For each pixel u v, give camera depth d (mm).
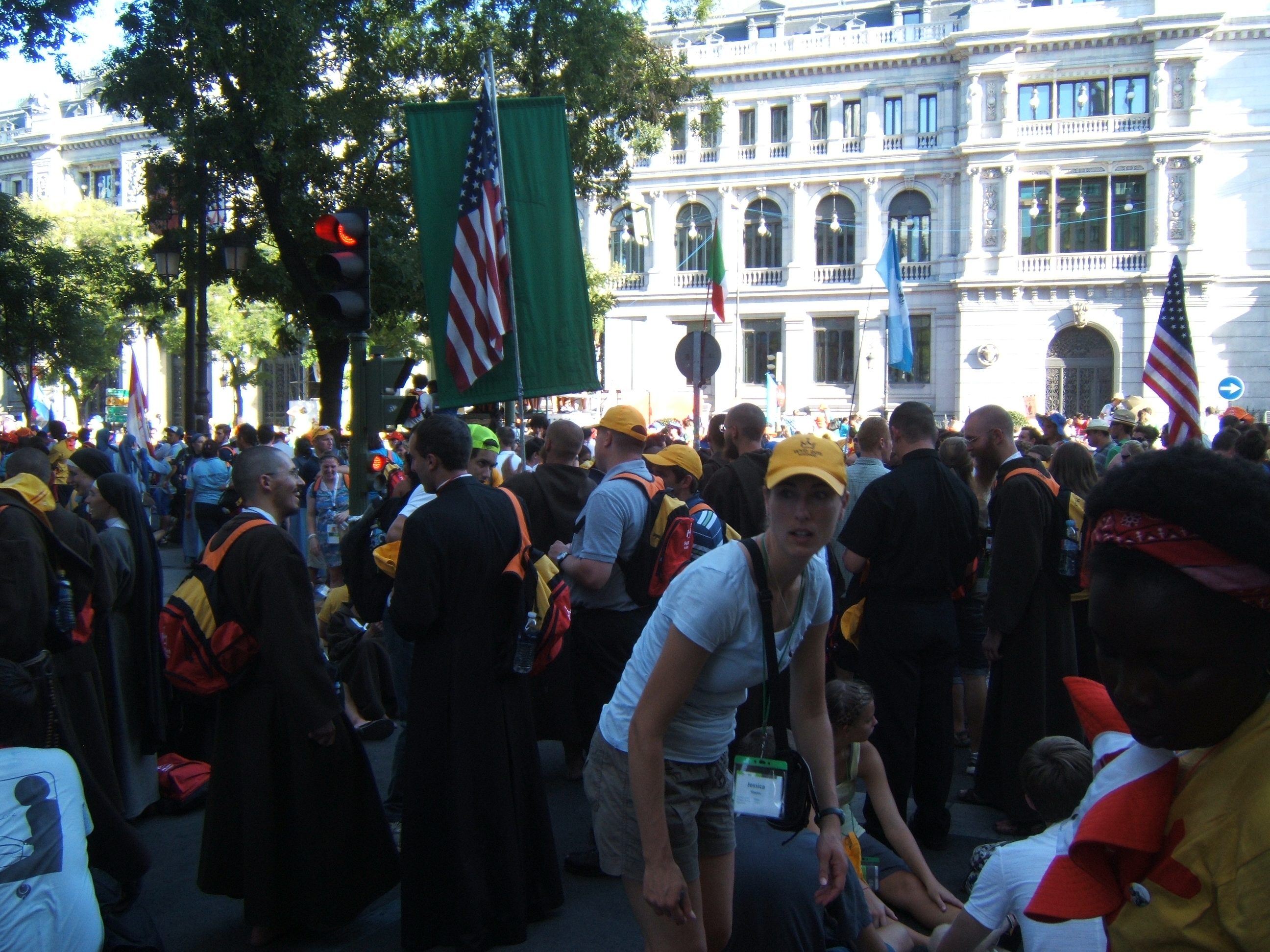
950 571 4578
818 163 40250
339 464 11070
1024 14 37562
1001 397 38469
